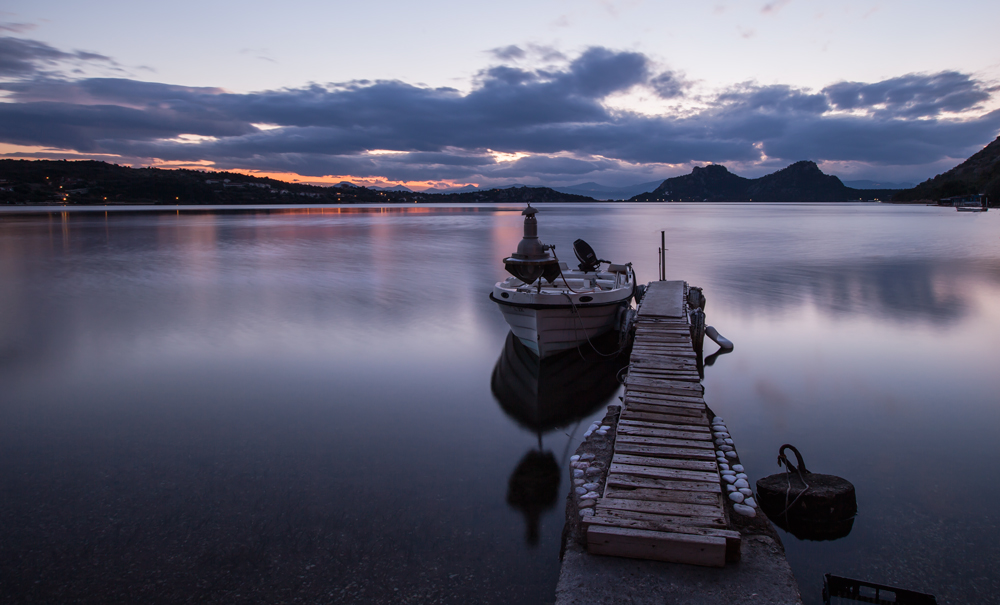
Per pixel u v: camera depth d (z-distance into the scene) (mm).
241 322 14711
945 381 9930
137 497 6105
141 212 103375
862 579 4809
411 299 18125
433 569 4957
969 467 6766
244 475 6621
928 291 19094
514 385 10156
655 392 7457
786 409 8781
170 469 6758
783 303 17297
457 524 5645
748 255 31547
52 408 8695
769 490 5602
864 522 5633
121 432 7820
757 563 4309
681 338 9938
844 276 22812
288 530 5520
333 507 5938
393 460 7090
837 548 5238
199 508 5898
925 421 8211
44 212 100812
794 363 11227
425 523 5656
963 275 22609
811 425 8141
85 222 65312
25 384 9805
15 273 23578
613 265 16266
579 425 8398
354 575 4871
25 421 8180
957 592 4641
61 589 4711
